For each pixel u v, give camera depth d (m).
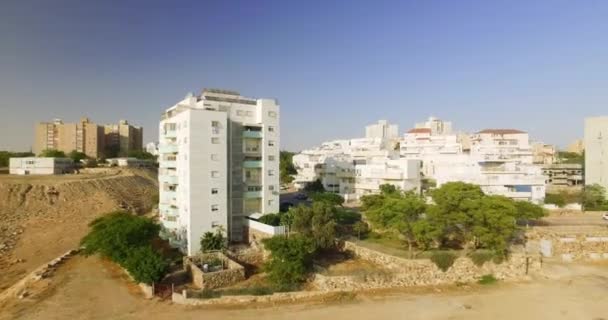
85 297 40.41
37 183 109.69
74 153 175.50
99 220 57.69
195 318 35.19
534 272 48.12
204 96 60.34
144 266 41.16
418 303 39.19
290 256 43.38
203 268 46.16
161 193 64.31
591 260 54.12
